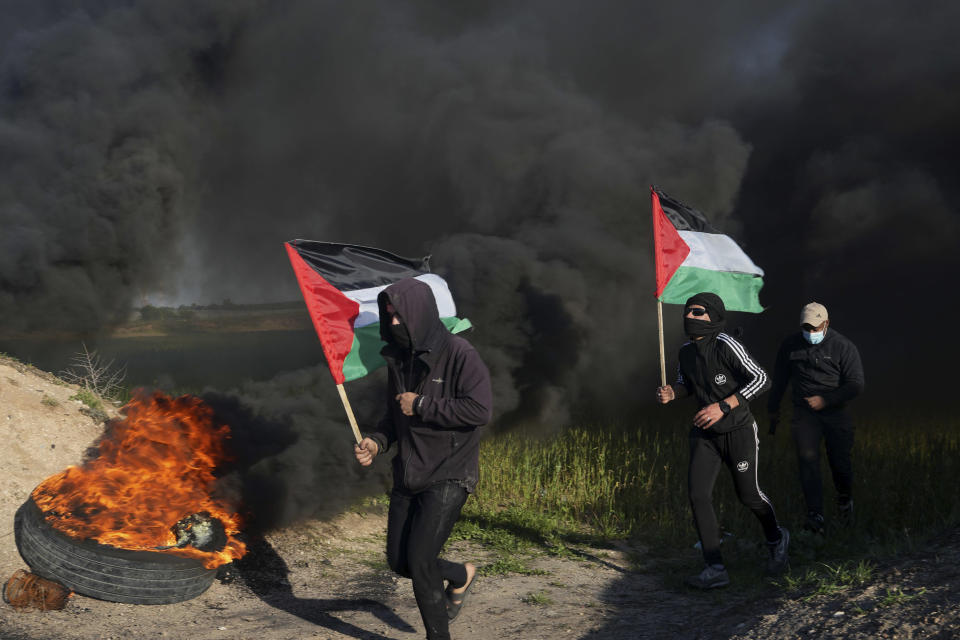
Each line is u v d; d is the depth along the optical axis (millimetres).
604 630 3951
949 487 6434
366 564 5184
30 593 3664
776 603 3980
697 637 3695
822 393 5531
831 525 5594
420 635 3867
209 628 3740
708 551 4676
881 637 3061
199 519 4762
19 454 5207
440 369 3230
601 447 8703
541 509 6785
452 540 5867
